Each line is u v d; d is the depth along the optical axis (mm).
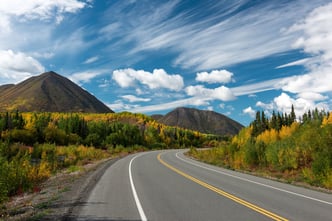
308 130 21516
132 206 8695
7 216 7777
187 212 7934
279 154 21344
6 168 13414
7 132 63219
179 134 127438
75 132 91188
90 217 7371
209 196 10430
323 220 7324
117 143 81375
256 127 81750
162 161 30547
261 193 11328
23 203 10023
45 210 8117
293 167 19938
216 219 7215
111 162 29438
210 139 146000
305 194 11367
